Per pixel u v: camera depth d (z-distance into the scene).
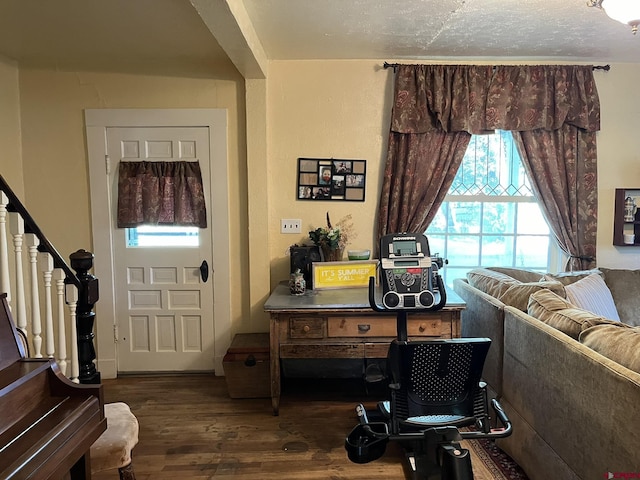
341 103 3.27
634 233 3.44
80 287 2.13
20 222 1.90
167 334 3.42
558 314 2.08
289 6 2.28
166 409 2.86
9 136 3.16
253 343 3.07
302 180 3.31
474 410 1.79
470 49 2.99
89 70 3.23
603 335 1.72
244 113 3.27
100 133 3.27
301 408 2.85
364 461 1.80
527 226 3.52
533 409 2.03
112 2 2.23
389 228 3.26
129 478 1.80
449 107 3.15
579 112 3.18
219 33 2.25
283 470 2.20
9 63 3.14
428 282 2.04
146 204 3.28
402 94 3.16
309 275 3.11
